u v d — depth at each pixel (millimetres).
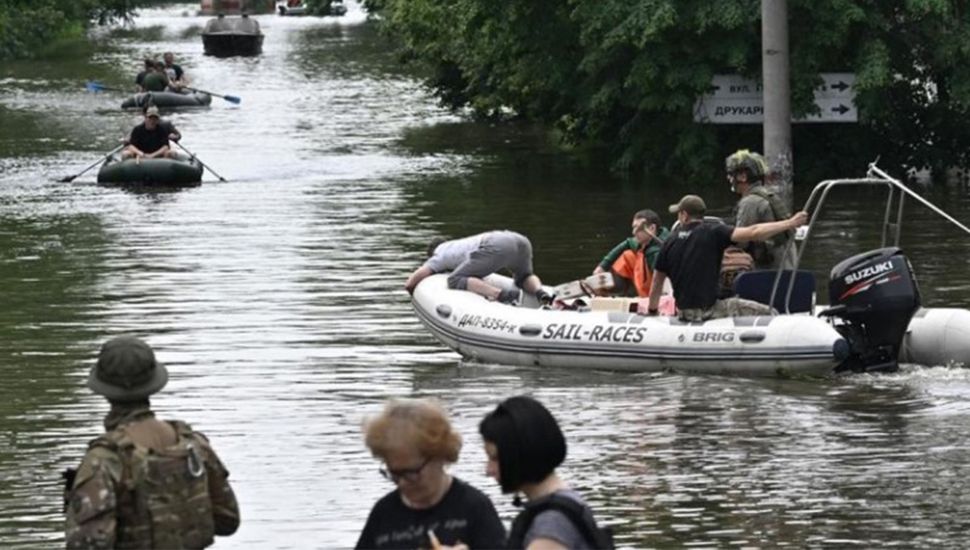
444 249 34375
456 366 32281
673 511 22484
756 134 64125
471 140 78688
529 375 31312
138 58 146125
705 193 58375
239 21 149750
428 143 77812
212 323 36719
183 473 14078
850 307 30297
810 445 25750
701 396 29109
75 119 92688
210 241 49188
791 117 59688
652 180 62250
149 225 52906
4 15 146875
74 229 52312
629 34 59000
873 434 26375
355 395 29797
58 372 32031
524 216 53281
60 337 35406
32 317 37750
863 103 59250
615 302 32750
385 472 13836
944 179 61969
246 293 40500
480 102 79125
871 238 47438
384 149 75438
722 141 64188
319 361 32688
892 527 21641
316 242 48625
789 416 27578
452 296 33562
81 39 174625
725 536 21375
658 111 63625
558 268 43344
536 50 64500
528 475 12523
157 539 13945
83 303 39406
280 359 32875
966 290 38938
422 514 12930
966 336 30781
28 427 27797
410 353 33562
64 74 128250
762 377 30312
